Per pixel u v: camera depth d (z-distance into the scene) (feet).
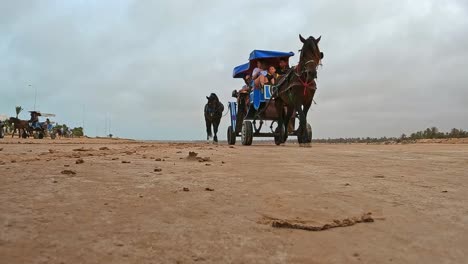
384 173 17.94
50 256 6.42
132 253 6.69
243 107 59.93
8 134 178.91
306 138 46.26
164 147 44.60
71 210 9.55
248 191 12.66
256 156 27.96
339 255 6.86
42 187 12.51
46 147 42.47
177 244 7.24
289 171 18.30
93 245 7.04
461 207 10.65
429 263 6.53
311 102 46.52
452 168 20.25
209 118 79.20
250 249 7.07
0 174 15.20
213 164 21.13
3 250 6.63
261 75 52.70
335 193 12.51
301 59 44.21
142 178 15.11
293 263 6.42
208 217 9.25
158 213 9.52
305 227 8.44
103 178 14.83
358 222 9.05
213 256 6.66
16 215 8.92
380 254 6.93
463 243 7.58
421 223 9.02
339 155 29.73
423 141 85.87
